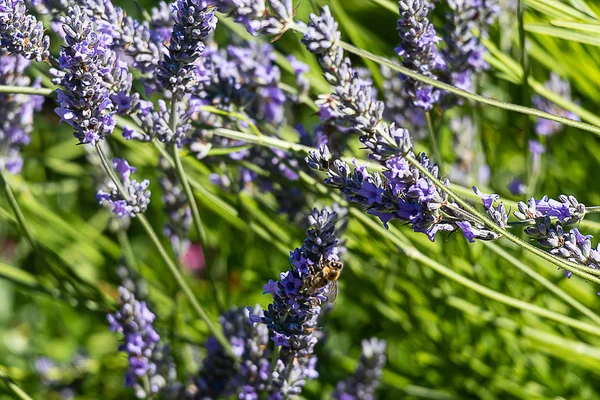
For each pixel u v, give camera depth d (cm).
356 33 71
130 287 69
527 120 65
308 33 52
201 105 59
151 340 63
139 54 57
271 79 63
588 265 51
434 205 50
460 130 71
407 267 71
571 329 69
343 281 71
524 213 51
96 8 57
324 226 51
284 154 62
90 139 53
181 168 58
